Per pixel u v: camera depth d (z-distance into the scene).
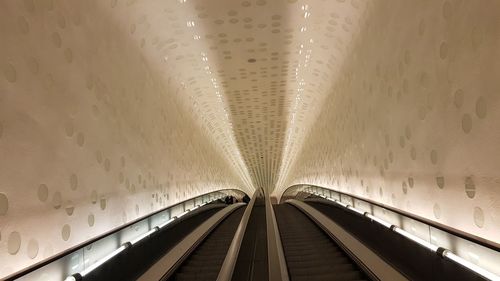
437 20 4.29
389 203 6.71
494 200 3.52
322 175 15.59
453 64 4.02
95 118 5.38
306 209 13.28
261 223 12.37
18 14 3.62
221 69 11.12
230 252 6.04
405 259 5.38
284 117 18.16
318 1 7.51
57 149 4.27
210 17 7.98
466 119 3.87
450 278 4.00
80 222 4.77
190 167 13.20
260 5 7.66
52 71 4.23
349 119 9.62
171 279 6.13
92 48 5.35
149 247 6.94
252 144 25.34
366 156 8.20
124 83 6.68
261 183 46.62
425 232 4.80
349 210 9.19
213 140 20.05
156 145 8.79
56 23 4.36
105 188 5.66
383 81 6.52
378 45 6.58
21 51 3.65
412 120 5.35
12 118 3.48
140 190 7.42
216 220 11.25
